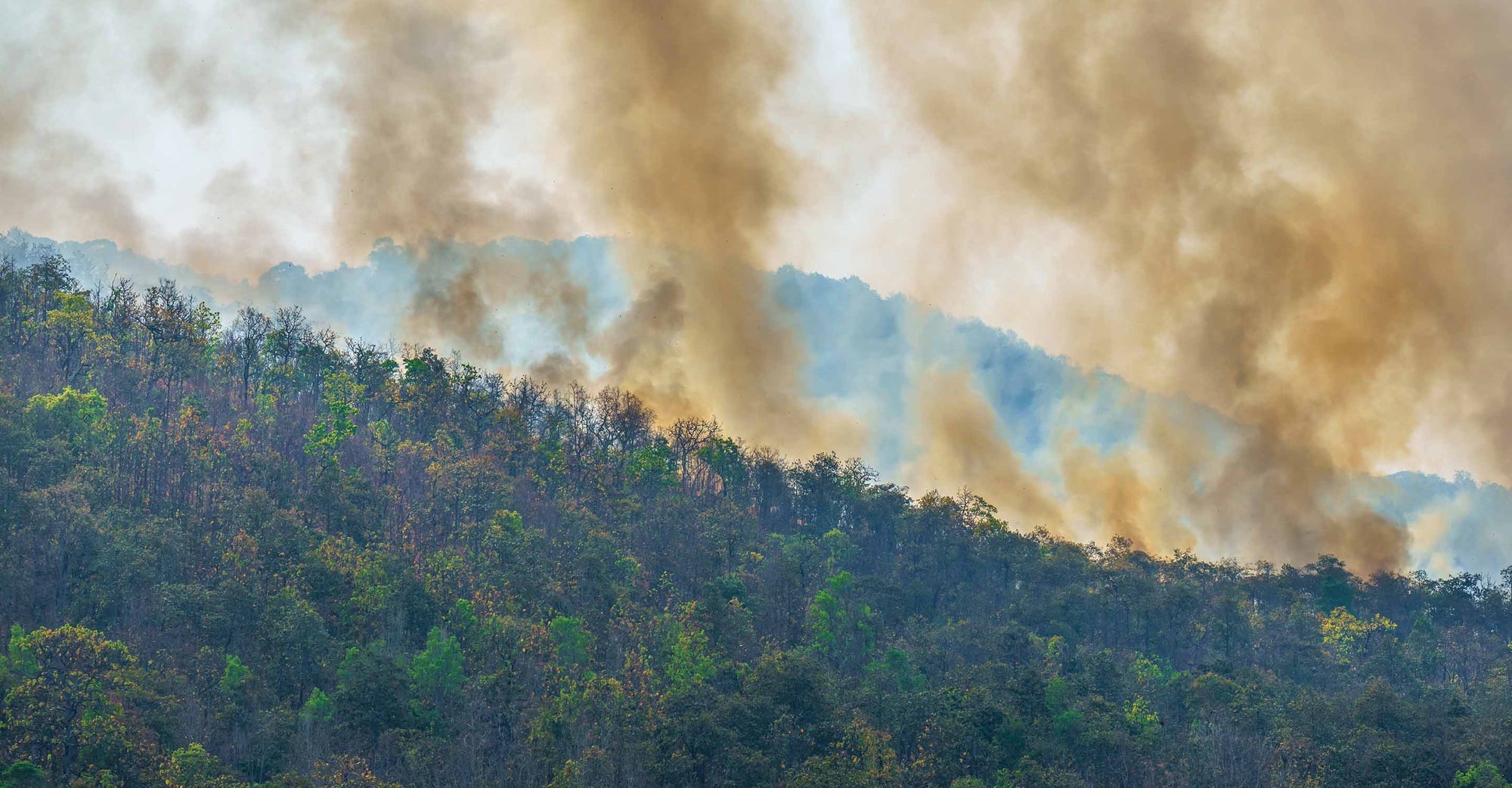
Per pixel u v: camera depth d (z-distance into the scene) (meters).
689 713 136.25
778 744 133.50
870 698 151.00
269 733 126.50
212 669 135.62
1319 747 150.38
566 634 150.75
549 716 133.50
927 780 135.62
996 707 147.88
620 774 125.38
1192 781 143.00
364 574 156.25
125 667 125.56
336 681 140.38
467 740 130.00
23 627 134.75
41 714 110.75
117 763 109.62
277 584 151.00
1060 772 136.50
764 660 152.88
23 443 160.62
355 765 121.56
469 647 151.50
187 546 156.38
